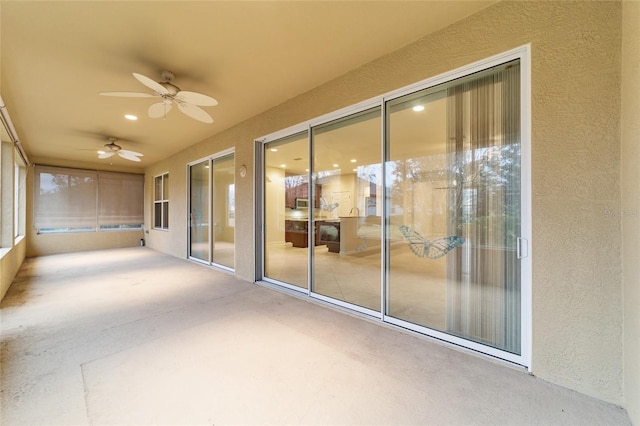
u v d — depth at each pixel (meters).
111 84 3.10
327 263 3.43
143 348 2.25
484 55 2.07
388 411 1.56
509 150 2.05
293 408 1.58
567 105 1.73
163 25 2.16
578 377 1.71
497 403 1.61
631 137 1.46
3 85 3.08
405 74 2.51
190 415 1.53
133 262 5.90
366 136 2.93
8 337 2.44
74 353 2.17
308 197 3.56
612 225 1.60
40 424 1.45
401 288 2.68
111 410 1.56
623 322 1.56
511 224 2.05
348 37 2.37
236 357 2.12
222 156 5.09
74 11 1.98
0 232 4.18
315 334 2.51
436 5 2.01
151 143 5.70
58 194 7.05
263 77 3.04
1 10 1.95
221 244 5.25
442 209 2.41
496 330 2.13
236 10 2.01
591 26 1.65
